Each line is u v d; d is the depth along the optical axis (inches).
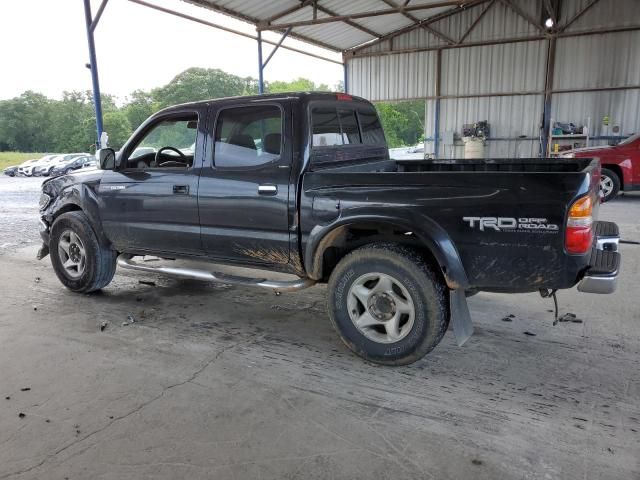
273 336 150.2
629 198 439.5
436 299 120.9
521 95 629.9
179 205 157.2
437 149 695.1
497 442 96.3
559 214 107.8
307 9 568.1
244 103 144.5
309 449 95.0
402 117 2009.1
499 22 624.4
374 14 497.0
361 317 130.6
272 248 143.0
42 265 238.4
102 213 176.7
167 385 120.0
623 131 582.2
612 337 144.8
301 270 142.4
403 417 105.6
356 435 99.3
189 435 99.7
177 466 90.4
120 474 88.4
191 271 162.6
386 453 93.5
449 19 652.1
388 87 718.5
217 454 93.7
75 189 183.3
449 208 116.6
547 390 115.8
